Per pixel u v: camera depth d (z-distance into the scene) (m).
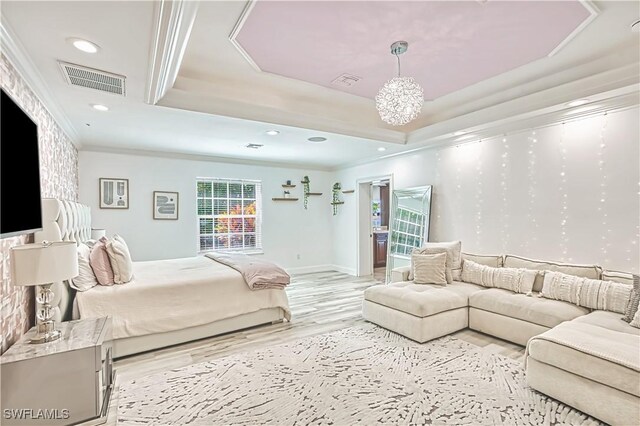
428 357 2.87
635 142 3.11
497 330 3.25
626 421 1.85
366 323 3.83
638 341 2.14
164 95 3.17
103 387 2.02
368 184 6.93
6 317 2.00
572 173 3.55
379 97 2.97
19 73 2.25
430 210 5.12
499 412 2.07
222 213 6.30
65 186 3.84
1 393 1.68
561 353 2.13
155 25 1.85
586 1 2.21
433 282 3.88
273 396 2.29
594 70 3.10
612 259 3.25
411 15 2.37
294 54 2.93
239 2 2.18
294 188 7.08
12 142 1.79
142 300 3.01
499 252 4.24
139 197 5.36
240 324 3.58
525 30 2.58
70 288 2.89
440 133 4.61
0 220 1.62
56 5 1.65
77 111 3.33
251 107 3.68
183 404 2.20
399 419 2.02
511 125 4.05
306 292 5.38
